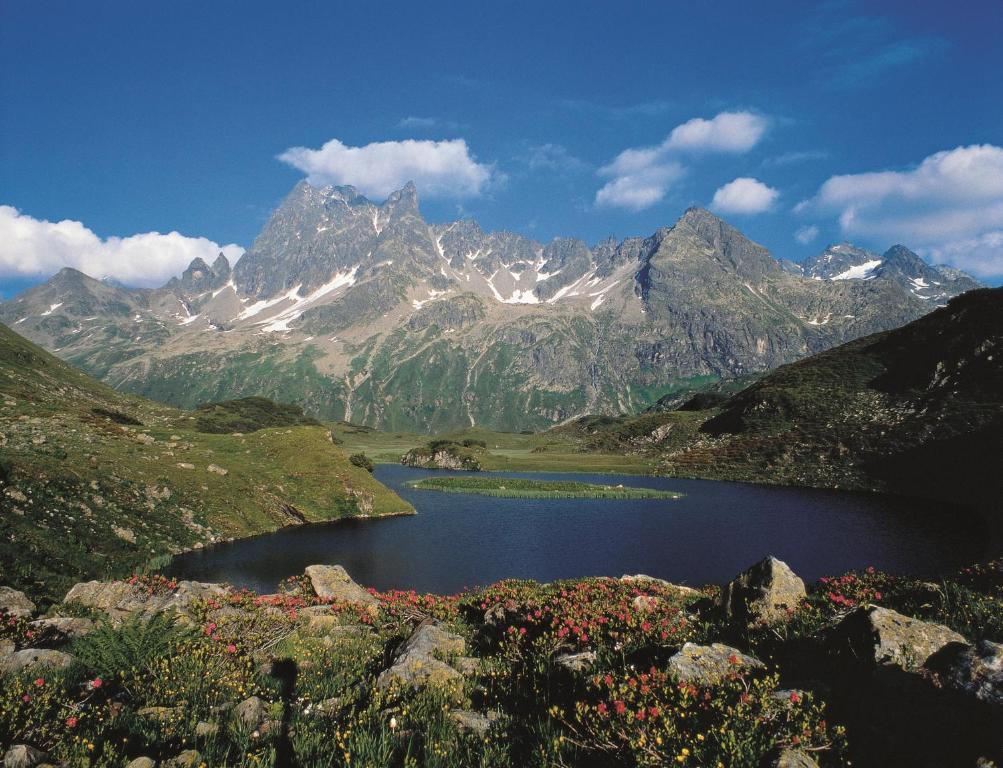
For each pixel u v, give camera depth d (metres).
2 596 18.92
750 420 143.75
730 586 15.40
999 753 6.16
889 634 8.91
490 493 101.50
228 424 166.25
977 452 87.19
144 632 12.33
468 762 7.85
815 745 7.11
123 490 51.06
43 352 147.62
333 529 64.88
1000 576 14.87
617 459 162.50
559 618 14.40
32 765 7.39
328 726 9.19
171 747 8.34
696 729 7.43
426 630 14.50
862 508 79.25
